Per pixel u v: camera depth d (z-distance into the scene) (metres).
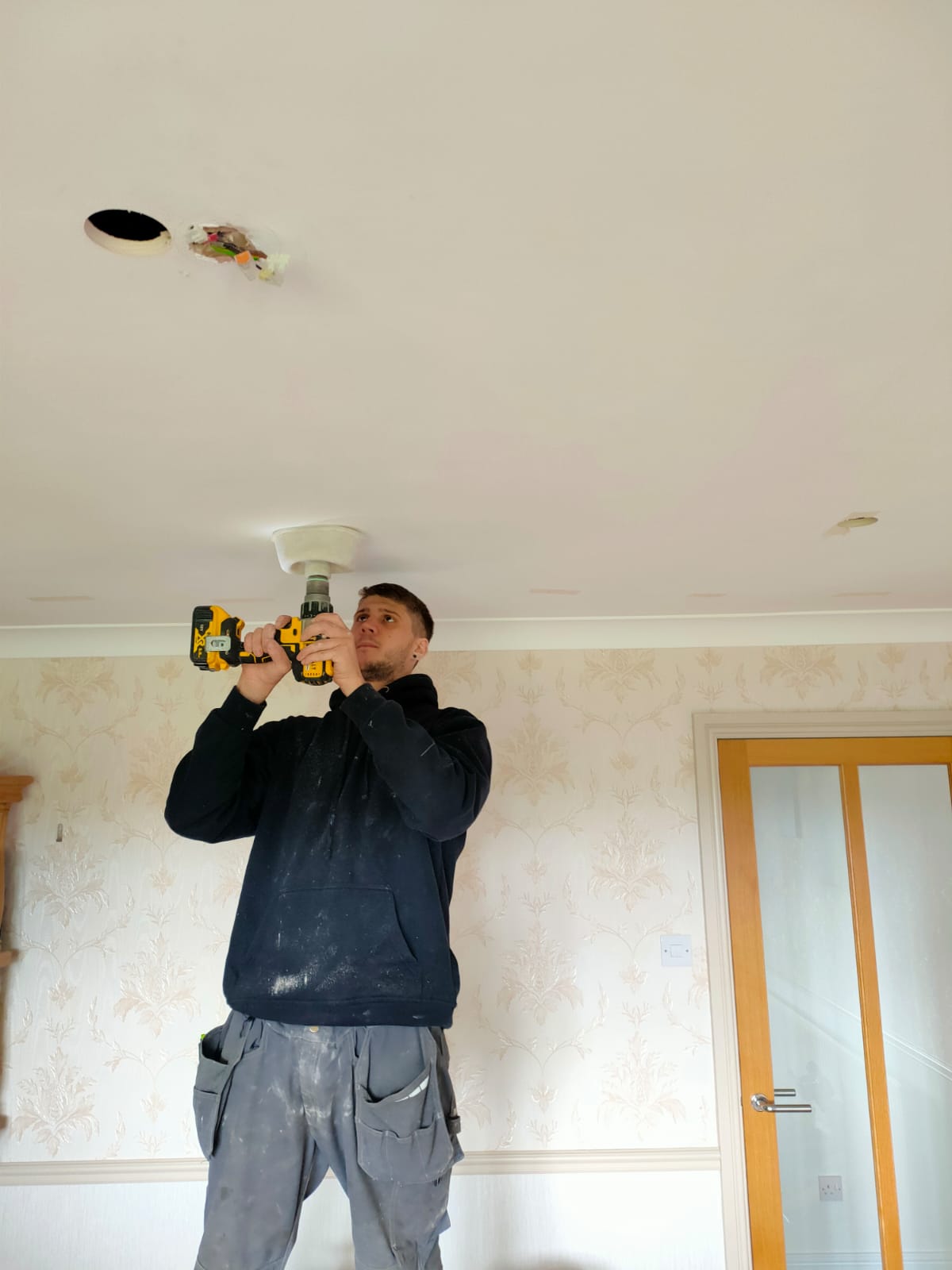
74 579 2.06
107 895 2.52
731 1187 2.36
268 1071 1.45
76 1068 2.43
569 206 0.79
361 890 1.49
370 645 1.73
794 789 2.58
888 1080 2.43
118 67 0.63
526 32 0.61
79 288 0.90
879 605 2.45
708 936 2.48
